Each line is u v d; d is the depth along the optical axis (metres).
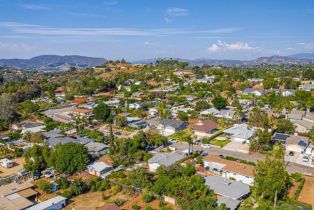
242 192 61.34
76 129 112.00
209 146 93.56
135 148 84.56
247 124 113.88
